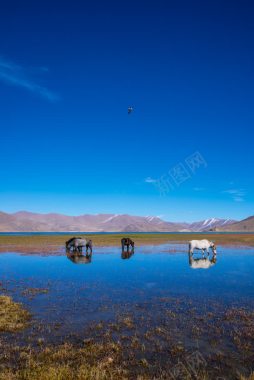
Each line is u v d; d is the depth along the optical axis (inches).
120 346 397.4
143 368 340.5
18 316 519.8
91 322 496.4
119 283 824.9
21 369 334.6
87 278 901.8
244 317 521.7
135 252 1728.6
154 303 617.0
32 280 871.1
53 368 326.6
